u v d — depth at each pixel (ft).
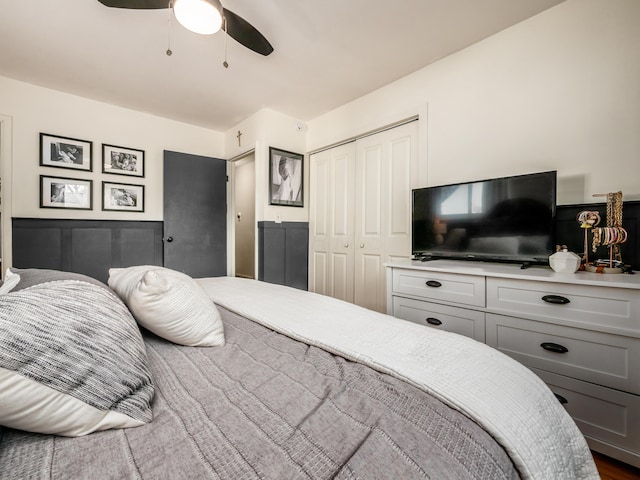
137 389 1.86
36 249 8.85
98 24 6.21
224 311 3.95
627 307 3.76
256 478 1.34
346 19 6.11
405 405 1.83
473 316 5.17
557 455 1.85
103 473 1.36
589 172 5.36
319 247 11.48
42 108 8.91
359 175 9.85
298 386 2.11
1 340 1.45
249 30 5.32
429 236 6.80
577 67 5.48
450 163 7.29
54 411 1.54
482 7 5.77
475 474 1.42
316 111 10.75
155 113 10.89
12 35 6.54
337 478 1.32
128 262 10.50
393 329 3.04
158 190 11.20
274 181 10.80
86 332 1.77
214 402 1.95
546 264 5.31
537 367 4.49
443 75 7.45
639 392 3.70
